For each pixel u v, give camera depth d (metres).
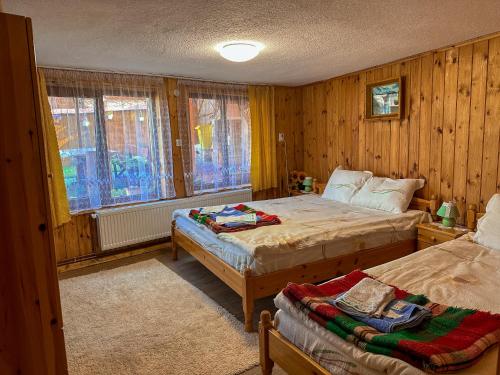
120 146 4.12
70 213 3.86
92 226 4.11
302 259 2.77
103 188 4.06
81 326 2.69
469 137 3.27
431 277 2.12
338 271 2.94
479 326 1.50
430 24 2.59
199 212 3.61
